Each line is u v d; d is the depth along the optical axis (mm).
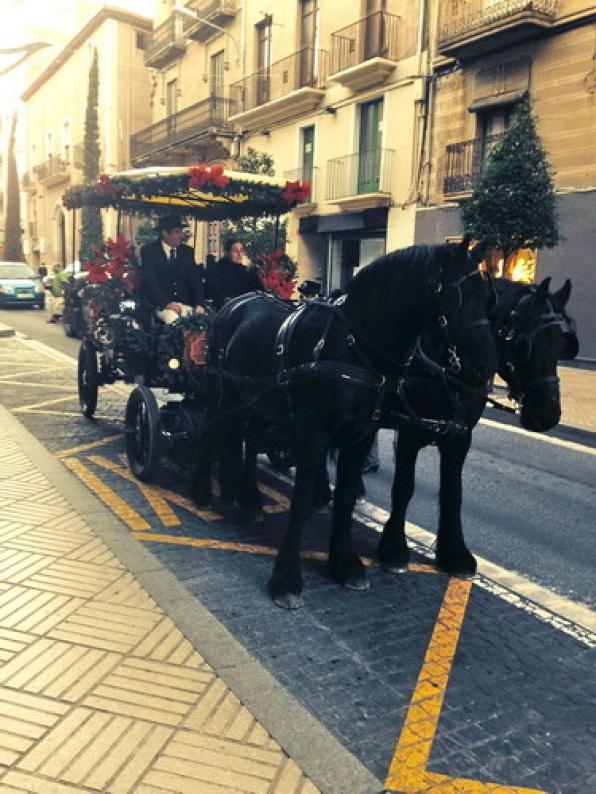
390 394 4172
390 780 2650
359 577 4301
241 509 5656
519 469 7469
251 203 7973
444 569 4652
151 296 6465
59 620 3574
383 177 20344
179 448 6828
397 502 4574
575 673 3477
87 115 35625
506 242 12781
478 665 3504
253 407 4852
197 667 3229
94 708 2885
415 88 19203
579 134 15320
